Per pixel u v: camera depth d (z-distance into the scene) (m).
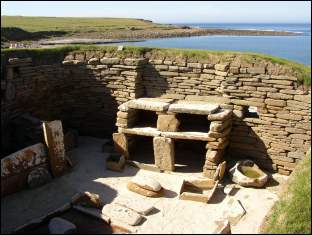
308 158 8.60
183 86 11.40
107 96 12.31
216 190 9.27
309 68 9.93
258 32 100.81
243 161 10.18
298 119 9.83
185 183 9.36
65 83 12.42
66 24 53.50
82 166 10.61
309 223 7.16
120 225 7.56
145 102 10.75
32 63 11.48
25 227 7.36
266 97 10.20
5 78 10.63
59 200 8.74
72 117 12.87
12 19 58.44
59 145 9.89
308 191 7.63
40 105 11.88
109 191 9.17
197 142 11.76
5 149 10.75
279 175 10.26
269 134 10.32
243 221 7.98
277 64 10.11
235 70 10.41
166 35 56.59
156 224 7.77
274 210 7.85
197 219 8.01
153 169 10.42
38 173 9.38
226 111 10.17
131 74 11.65
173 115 10.25
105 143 11.85
